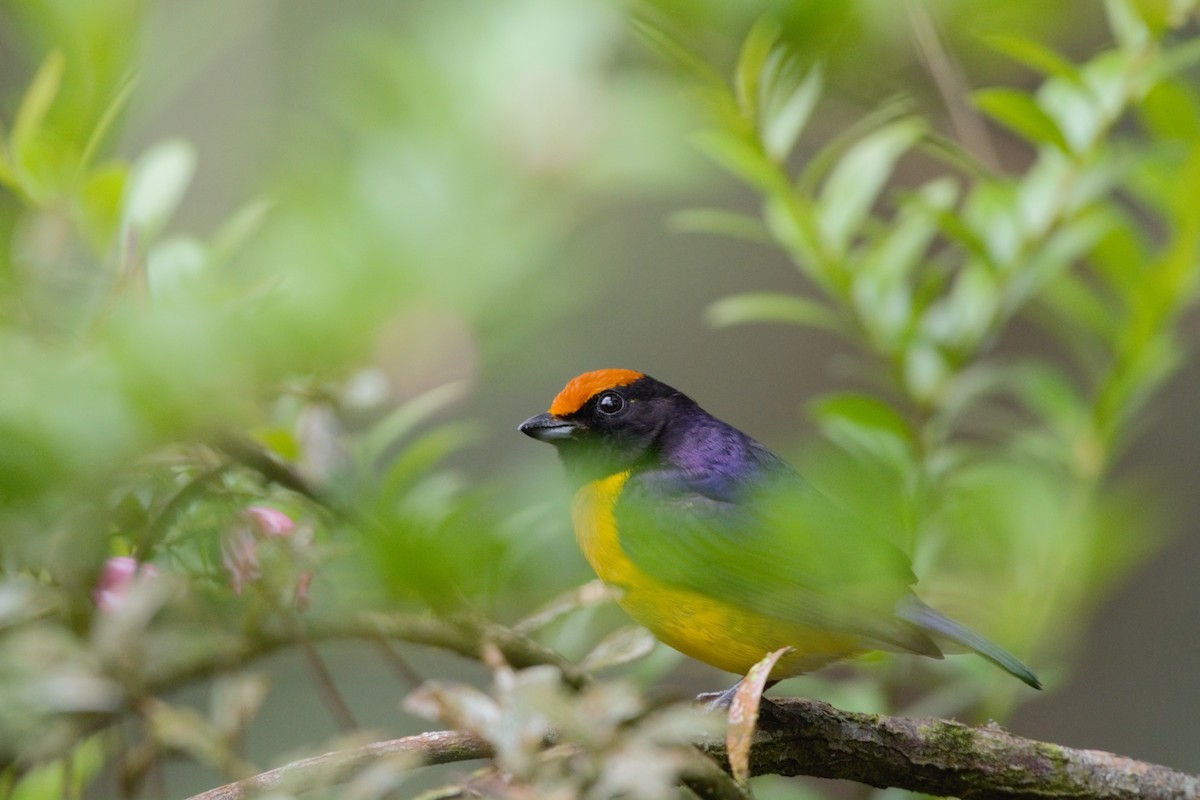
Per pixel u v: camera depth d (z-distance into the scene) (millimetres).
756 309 2742
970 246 2723
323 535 2668
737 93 2709
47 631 2645
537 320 2455
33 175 2654
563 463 2742
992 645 2703
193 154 2670
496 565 2656
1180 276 2727
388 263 2217
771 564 2703
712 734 2691
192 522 2646
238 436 2641
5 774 2652
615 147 2635
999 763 2693
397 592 2631
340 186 2324
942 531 2713
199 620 2656
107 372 2135
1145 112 2727
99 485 2230
